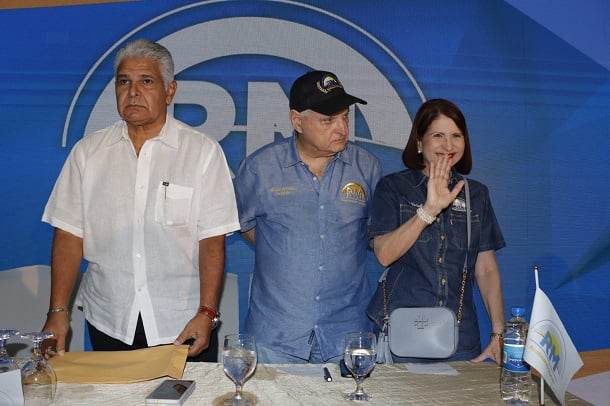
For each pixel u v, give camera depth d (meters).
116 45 3.47
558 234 3.60
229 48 3.50
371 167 2.68
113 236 2.39
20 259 3.41
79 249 2.44
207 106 3.50
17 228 3.42
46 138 3.45
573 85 3.60
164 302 2.39
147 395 1.68
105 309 2.40
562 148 3.60
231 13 3.50
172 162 2.43
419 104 3.55
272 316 2.58
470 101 3.56
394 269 2.50
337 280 2.57
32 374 1.63
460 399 1.70
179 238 2.41
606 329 3.62
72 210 2.43
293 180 2.59
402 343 2.32
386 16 3.54
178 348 1.99
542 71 3.59
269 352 2.56
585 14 3.59
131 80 2.36
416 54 3.55
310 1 3.51
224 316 3.37
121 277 2.38
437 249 2.45
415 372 1.93
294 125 2.55
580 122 3.60
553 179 3.60
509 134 3.58
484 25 3.57
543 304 1.65
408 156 2.58
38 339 1.62
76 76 3.46
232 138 3.51
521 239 3.58
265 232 2.62
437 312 2.32
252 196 2.62
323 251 2.56
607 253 3.61
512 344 1.77
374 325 2.57
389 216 2.51
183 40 3.49
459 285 2.45
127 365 1.88
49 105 3.45
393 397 1.71
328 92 2.46
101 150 2.44
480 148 3.57
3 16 3.42
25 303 3.38
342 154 2.62
